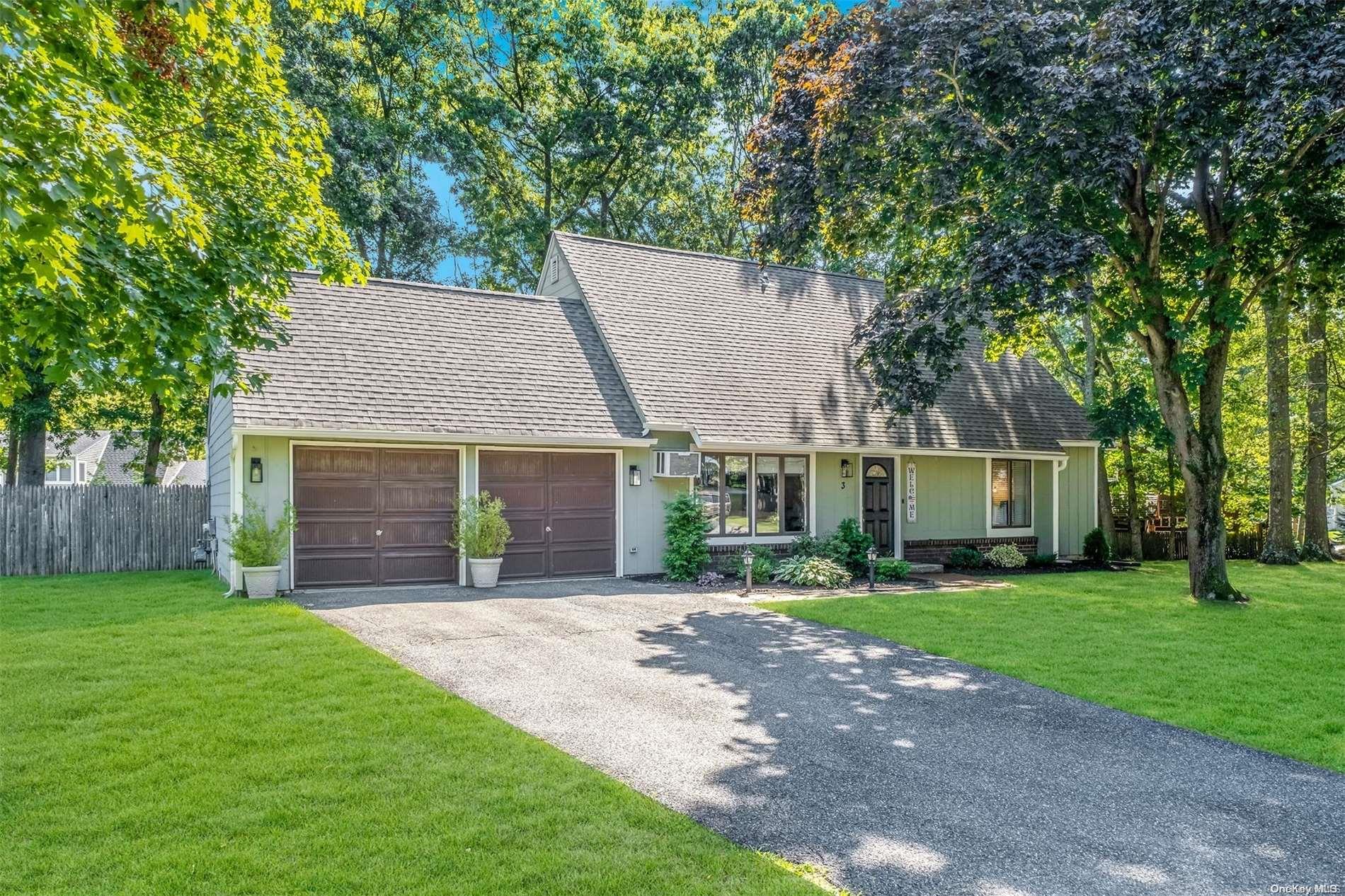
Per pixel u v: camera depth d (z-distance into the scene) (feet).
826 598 41.04
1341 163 33.60
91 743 17.87
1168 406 41.91
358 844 13.41
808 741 19.47
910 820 15.12
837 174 40.37
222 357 21.20
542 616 34.47
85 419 75.31
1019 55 35.63
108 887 11.96
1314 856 13.87
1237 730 20.42
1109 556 63.62
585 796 15.52
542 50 98.07
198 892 11.87
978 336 67.21
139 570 53.78
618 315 54.03
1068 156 33.96
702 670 26.07
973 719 21.33
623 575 48.19
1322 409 63.21
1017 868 13.28
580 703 22.27
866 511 56.29
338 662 25.14
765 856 13.42
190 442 82.84
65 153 14.87
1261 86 31.83
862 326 46.47
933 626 33.14
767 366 55.77
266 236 23.48
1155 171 40.78
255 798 15.17
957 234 44.06
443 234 94.48
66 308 17.30
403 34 90.48
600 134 95.55
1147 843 14.29
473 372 46.85
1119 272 42.19
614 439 46.75
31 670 23.81
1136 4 35.60
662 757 18.22
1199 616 36.17
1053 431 63.26
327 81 81.76
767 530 52.65
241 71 24.30
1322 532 63.87
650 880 12.38
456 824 14.23
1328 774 17.67
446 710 20.72
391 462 42.65
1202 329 41.37
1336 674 25.86
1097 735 20.12
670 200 107.86
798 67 42.55
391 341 46.37
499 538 43.09
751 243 46.50
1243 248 40.09
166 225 16.42
